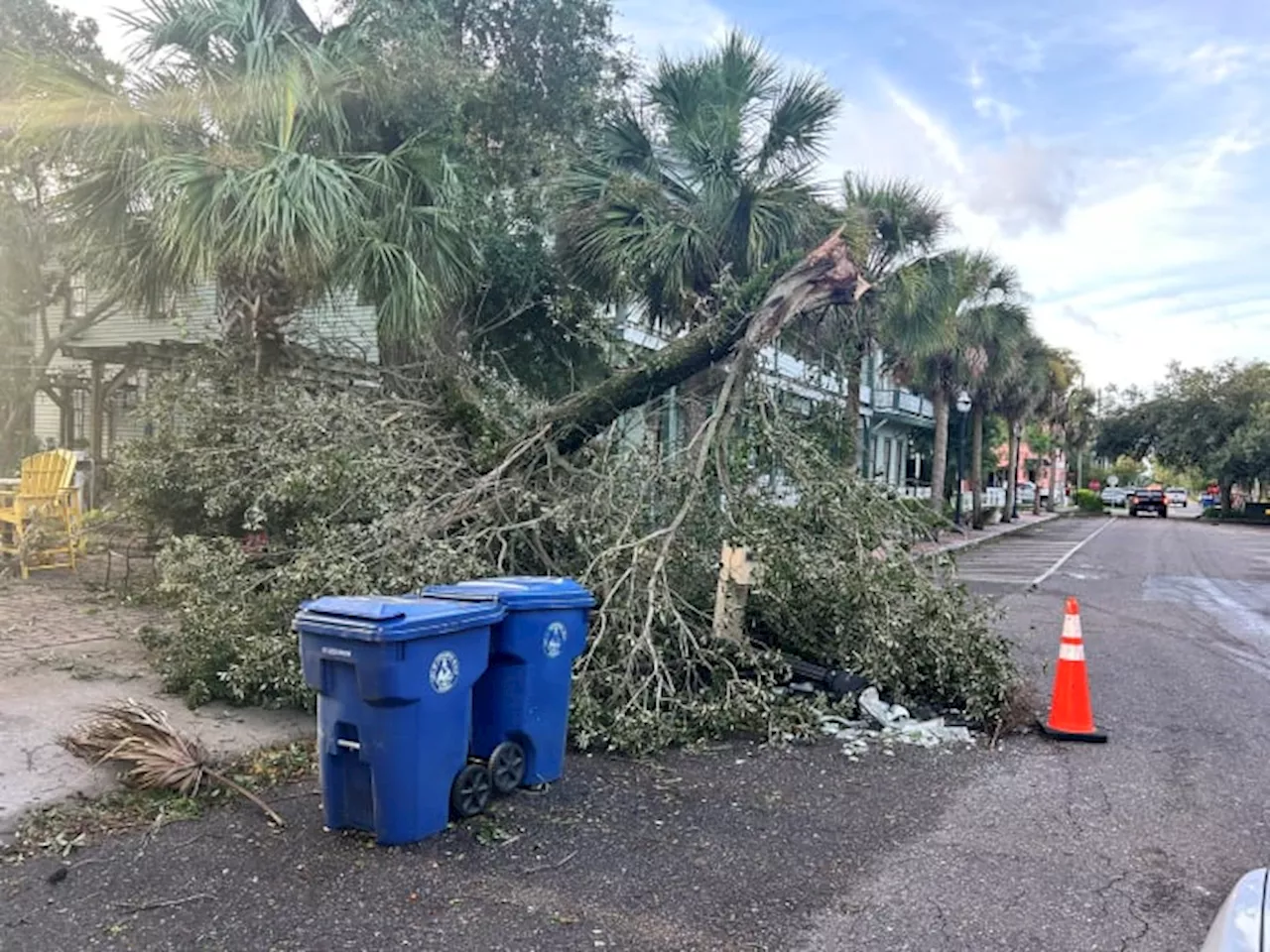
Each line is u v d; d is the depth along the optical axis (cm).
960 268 1638
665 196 1229
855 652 618
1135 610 1227
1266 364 5003
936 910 347
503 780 442
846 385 1362
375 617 374
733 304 736
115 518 926
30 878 350
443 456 759
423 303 875
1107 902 356
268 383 852
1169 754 555
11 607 808
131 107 879
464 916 331
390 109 1003
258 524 672
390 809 383
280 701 549
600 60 1255
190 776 430
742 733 574
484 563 648
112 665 624
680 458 706
